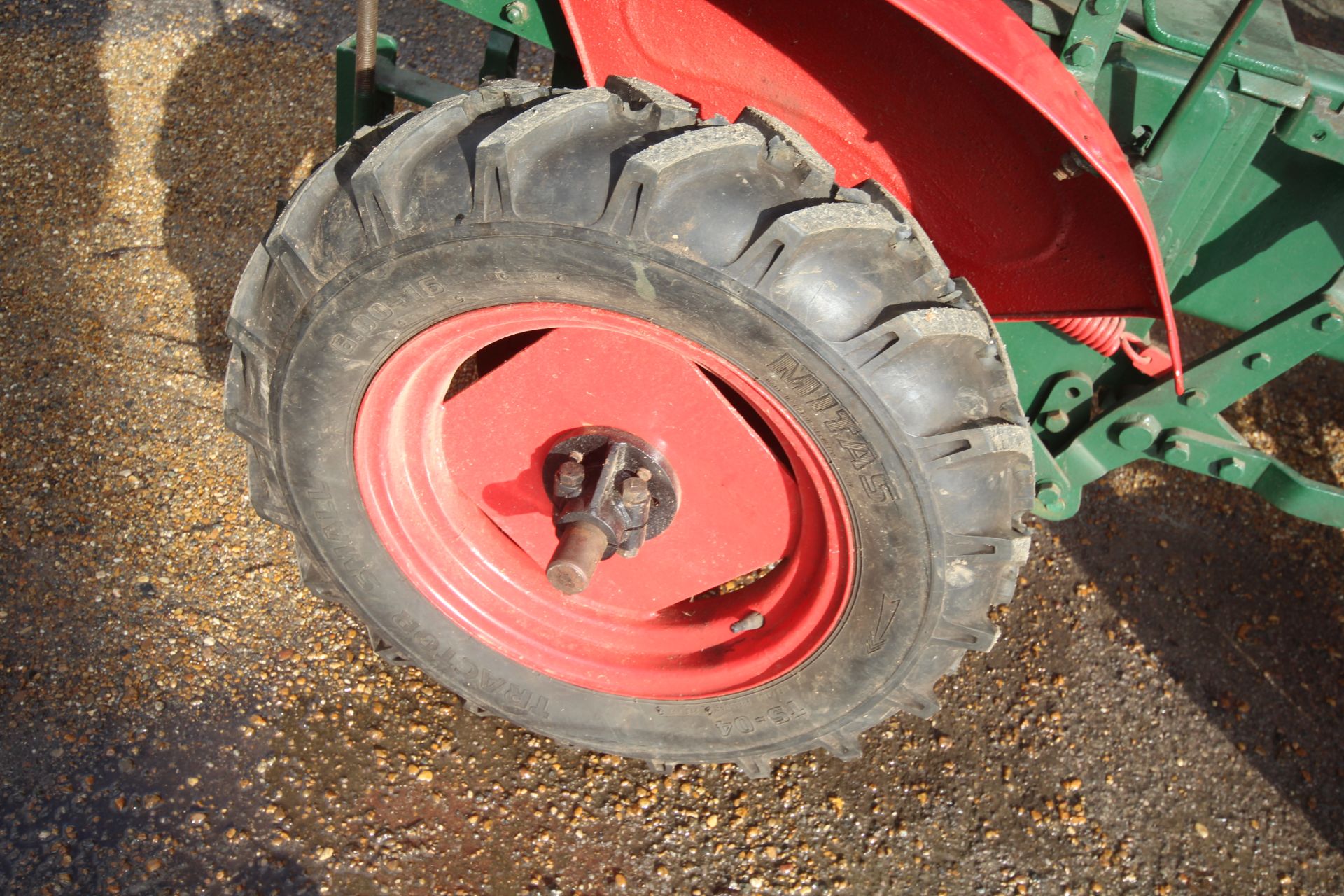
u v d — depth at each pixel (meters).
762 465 2.20
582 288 1.81
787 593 2.37
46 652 2.79
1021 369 2.63
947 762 2.91
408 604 2.49
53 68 4.54
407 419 2.31
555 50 2.37
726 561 2.43
